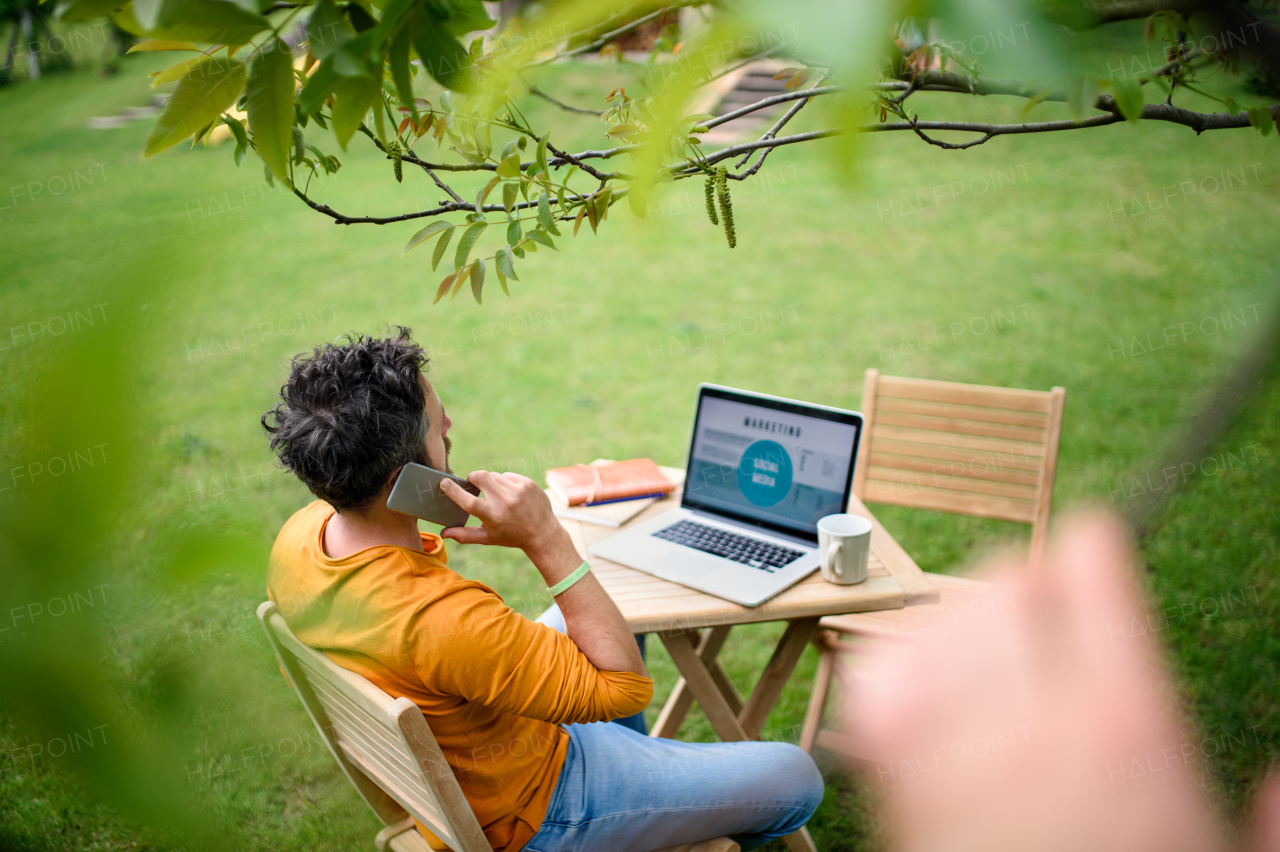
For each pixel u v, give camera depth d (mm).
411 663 1378
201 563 287
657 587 2020
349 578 1405
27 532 260
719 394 2354
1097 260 6773
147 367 263
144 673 293
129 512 274
